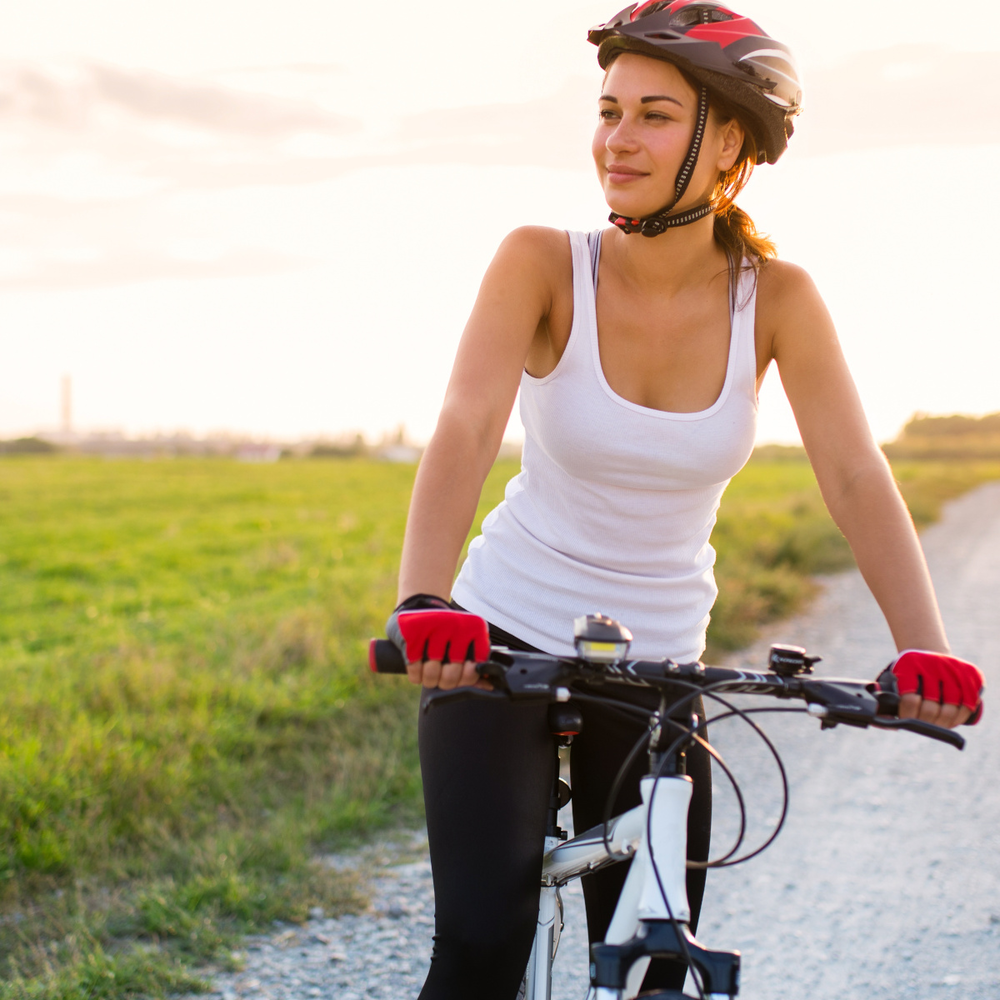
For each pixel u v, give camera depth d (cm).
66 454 6150
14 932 322
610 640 132
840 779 491
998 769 500
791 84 168
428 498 154
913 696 134
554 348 181
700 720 148
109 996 283
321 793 433
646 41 160
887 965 321
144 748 459
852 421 175
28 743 440
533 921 164
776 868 394
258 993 295
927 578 157
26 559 1367
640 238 171
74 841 373
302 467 4181
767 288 182
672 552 182
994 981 310
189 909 334
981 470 4494
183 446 6638
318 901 349
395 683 570
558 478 180
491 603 185
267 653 632
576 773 187
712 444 174
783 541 1195
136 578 1198
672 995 127
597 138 170
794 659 143
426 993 158
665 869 135
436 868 166
